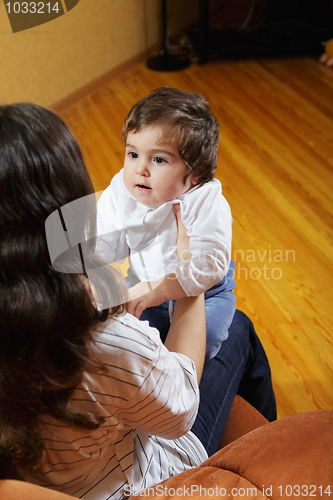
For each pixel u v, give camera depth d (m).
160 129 0.84
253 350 1.03
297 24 3.14
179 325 0.77
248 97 2.79
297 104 2.73
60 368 0.43
